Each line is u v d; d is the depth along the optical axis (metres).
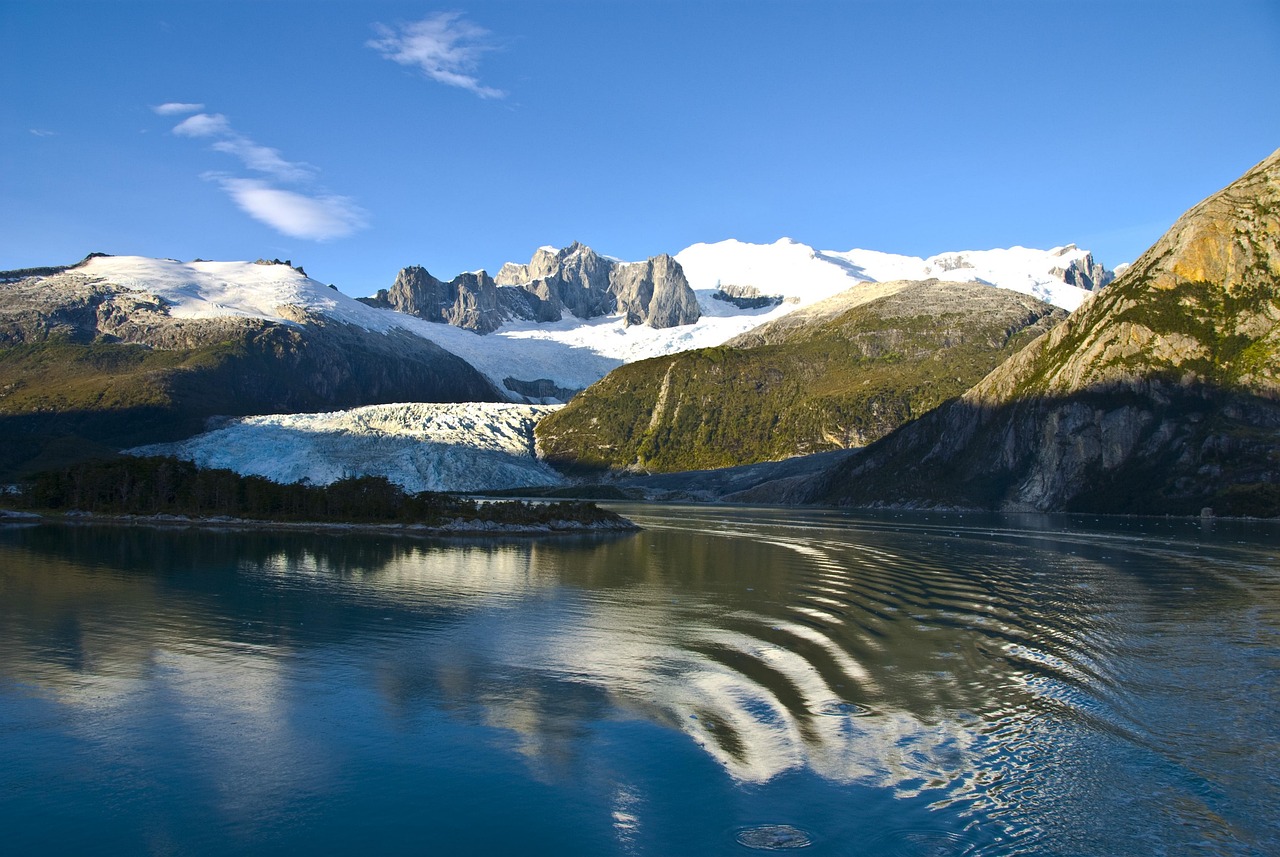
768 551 78.62
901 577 59.22
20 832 19.67
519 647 37.00
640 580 58.47
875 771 22.81
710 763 23.48
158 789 22.00
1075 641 37.78
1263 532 97.31
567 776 22.72
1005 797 21.11
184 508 112.06
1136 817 20.08
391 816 20.50
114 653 35.31
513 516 105.56
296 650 36.25
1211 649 36.06
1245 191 160.12
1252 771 22.62
